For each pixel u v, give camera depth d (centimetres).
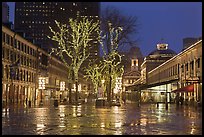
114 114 3338
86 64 8956
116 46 5366
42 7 16950
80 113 3459
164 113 3566
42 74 9938
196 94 5431
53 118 2736
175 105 6106
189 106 5584
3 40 6600
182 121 2538
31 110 4034
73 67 5341
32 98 8856
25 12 17212
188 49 6125
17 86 7544
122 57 6009
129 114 3350
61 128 1980
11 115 3078
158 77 10481
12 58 7125
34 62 9175
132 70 16900
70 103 5641
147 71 13188
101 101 5097
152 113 3550
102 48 5397
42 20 16938
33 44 8950
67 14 14900
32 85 8906
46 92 10288
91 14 14738
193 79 5181
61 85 7800
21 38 7844
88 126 2112
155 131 1869
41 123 2286
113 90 6862
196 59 5653
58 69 12975
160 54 13250
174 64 7825
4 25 6575
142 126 2141
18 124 2209
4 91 6612
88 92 15350
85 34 5231
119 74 6316
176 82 6825
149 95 8000
